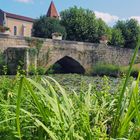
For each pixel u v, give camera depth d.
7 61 42.28
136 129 3.07
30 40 45.91
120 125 2.95
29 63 42.94
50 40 48.72
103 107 3.83
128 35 73.94
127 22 75.00
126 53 61.97
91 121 3.36
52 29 70.81
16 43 44.31
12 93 4.31
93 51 56.41
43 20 71.94
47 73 48.25
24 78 2.41
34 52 43.88
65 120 2.77
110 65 57.31
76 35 70.56
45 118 2.66
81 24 70.00
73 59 53.41
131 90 2.95
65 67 57.38
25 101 3.75
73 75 44.78
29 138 2.96
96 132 2.90
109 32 71.44
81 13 70.81
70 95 4.47
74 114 3.06
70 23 70.56
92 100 4.32
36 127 2.93
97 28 70.19
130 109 2.94
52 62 49.28
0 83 6.63
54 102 2.76
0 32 43.88
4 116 3.36
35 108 3.50
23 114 3.44
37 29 72.25
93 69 56.09
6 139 2.98
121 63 61.09
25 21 99.50
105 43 59.41
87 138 2.84
